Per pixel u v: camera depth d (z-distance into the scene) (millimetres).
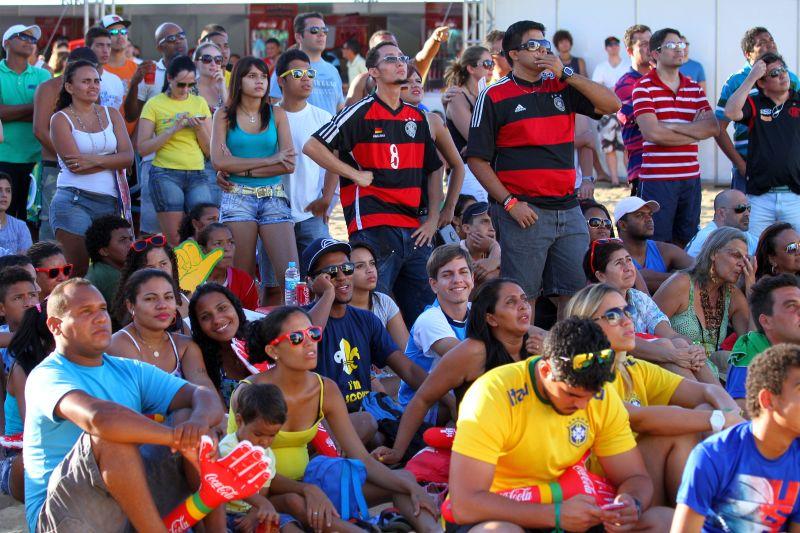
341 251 8578
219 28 16656
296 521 6672
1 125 11688
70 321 6141
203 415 6023
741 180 13500
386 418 8078
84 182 11539
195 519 5926
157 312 7465
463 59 13367
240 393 6371
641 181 13047
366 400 8336
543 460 5938
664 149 12812
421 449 7871
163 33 15477
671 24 22453
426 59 13805
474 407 5832
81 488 5766
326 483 6828
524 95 9805
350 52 24547
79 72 11430
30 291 8336
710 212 19438
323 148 9828
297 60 11445
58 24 22750
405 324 10406
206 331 7898
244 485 5812
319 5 25031
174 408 6496
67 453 6074
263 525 6457
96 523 5801
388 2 24922
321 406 7117
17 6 23906
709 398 6801
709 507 5430
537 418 5863
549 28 22969
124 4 24719
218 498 5848
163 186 12711
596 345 5520
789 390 5082
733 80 13328
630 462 6168
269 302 11383
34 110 12258
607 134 23297
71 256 11562
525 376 5898
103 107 11797
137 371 6508
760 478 5301
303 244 11641
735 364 7758
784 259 9734
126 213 11969
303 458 7070
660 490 6535
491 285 7043
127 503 5711
